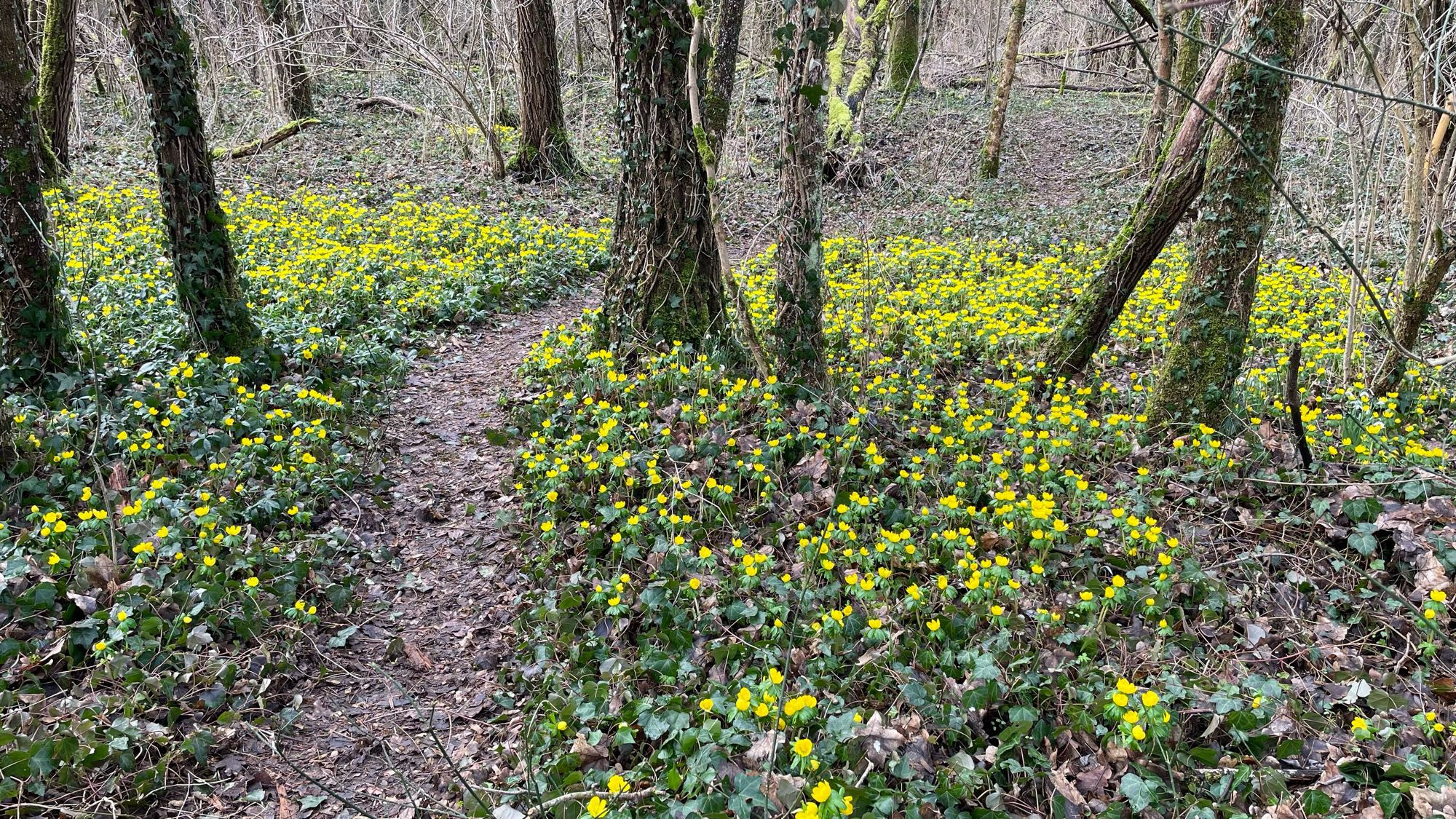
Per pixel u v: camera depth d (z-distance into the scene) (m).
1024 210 13.74
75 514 4.66
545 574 4.52
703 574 4.23
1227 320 5.36
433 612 4.43
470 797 3.16
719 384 5.98
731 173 11.52
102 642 3.60
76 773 3.19
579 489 5.07
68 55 11.29
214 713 3.62
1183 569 4.05
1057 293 8.89
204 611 3.93
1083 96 22.83
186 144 6.03
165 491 4.67
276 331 6.89
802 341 5.63
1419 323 5.80
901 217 13.26
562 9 18.52
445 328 8.09
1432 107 2.44
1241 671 3.52
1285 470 4.87
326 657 4.07
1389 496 4.50
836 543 4.38
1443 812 2.70
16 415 5.14
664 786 3.10
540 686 3.81
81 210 9.58
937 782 3.06
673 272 6.33
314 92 18.66
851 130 14.52
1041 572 4.06
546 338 7.33
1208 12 9.99
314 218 10.76
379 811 3.28
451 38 13.95
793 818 2.83
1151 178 6.20
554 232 11.29
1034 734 3.23
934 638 3.74
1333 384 6.27
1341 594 3.95
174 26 5.86
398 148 15.43
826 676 3.57
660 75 5.98
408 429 6.29
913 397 6.01
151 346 6.48
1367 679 3.46
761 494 4.85
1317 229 3.62
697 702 3.47
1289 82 4.99
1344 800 2.92
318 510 5.10
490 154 14.22
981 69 22.20
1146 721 3.08
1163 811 2.96
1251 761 3.12
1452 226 5.81
